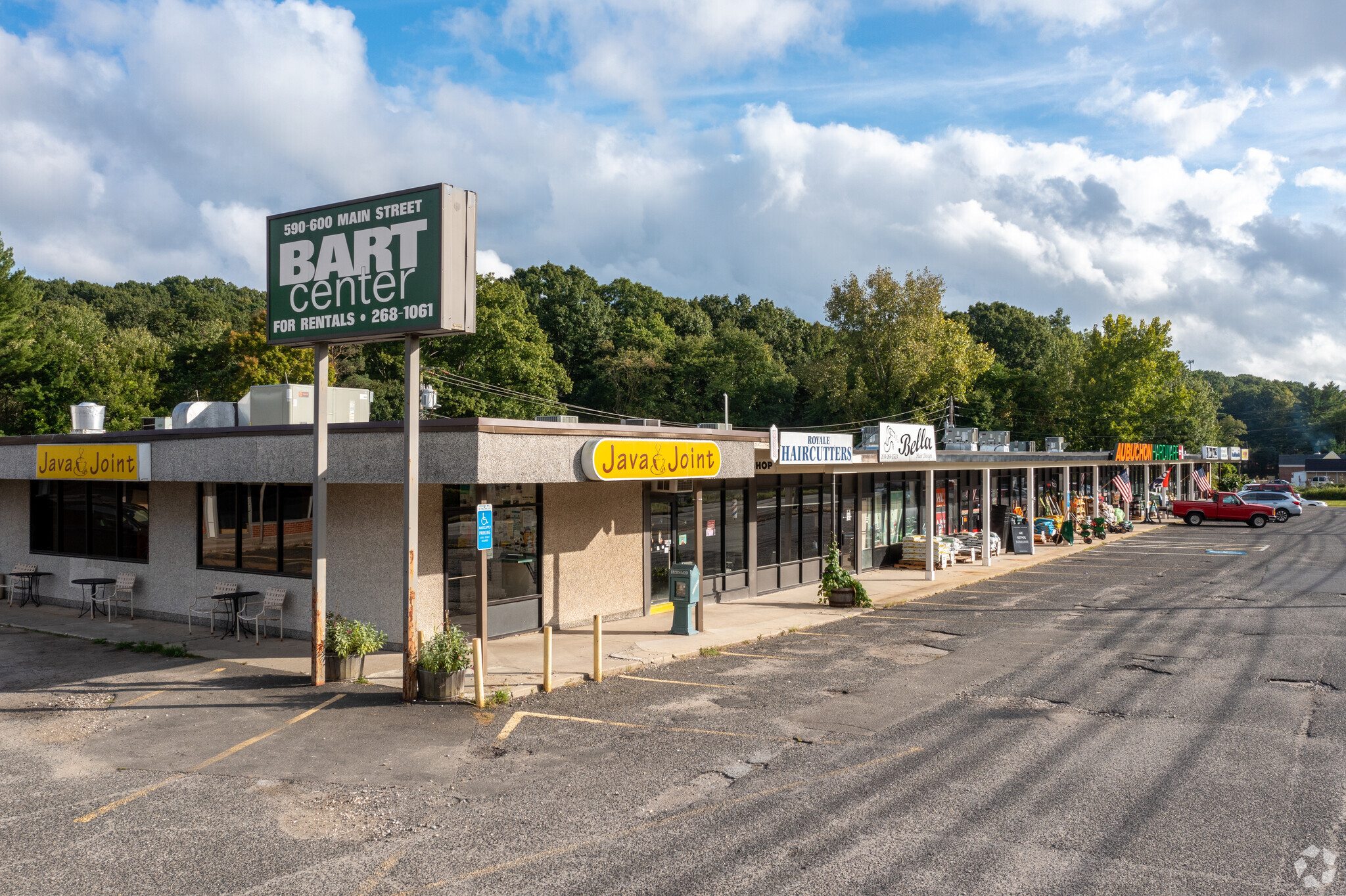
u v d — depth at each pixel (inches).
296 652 563.5
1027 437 2785.4
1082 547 1302.9
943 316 2596.0
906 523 1119.6
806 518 923.4
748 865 265.7
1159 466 2102.6
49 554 753.0
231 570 640.4
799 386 3029.0
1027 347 3472.0
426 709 439.8
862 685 490.9
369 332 459.5
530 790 329.7
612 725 414.3
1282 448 5408.5
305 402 637.9
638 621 687.1
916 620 706.8
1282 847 278.5
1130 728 405.7
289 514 616.4
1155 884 253.6
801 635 643.5
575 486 661.9
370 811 310.2
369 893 250.2
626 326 3171.8
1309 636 633.0
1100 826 293.9
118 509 711.7
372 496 574.6
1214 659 556.4
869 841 282.4
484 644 523.5
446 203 439.8
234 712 432.8
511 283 2427.4
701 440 637.9
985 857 271.1
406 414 454.0
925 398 2492.6
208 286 4404.5
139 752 373.1
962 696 467.2
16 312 2003.0
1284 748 378.3
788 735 397.1
